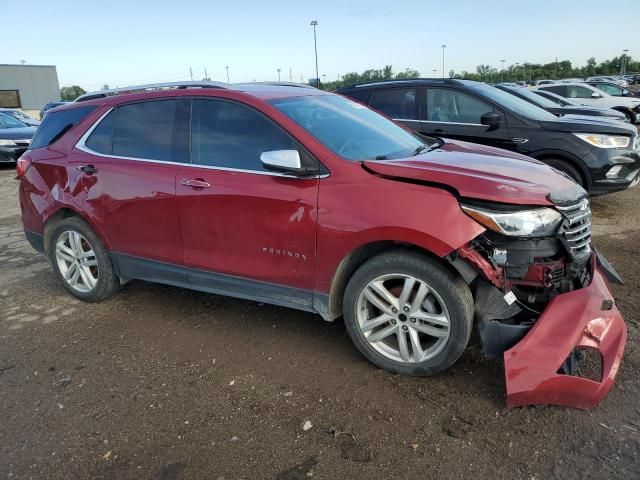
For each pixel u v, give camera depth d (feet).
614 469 7.94
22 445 9.17
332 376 10.82
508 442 8.63
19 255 20.34
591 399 8.75
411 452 8.54
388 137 13.00
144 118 13.48
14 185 36.58
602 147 20.98
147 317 14.08
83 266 14.92
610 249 17.81
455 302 9.74
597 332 9.27
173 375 11.17
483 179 9.76
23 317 14.48
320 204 10.62
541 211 9.63
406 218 9.73
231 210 11.71
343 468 8.27
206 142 12.39
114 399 10.39
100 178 13.82
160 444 9.04
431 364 10.26
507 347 9.62
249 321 13.53
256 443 8.93
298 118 11.69
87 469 8.53
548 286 9.95
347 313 10.93
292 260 11.21
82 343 12.81
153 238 13.26
